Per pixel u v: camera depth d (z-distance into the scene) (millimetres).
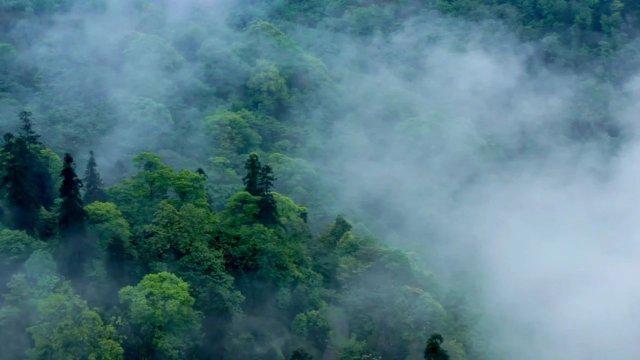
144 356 82312
